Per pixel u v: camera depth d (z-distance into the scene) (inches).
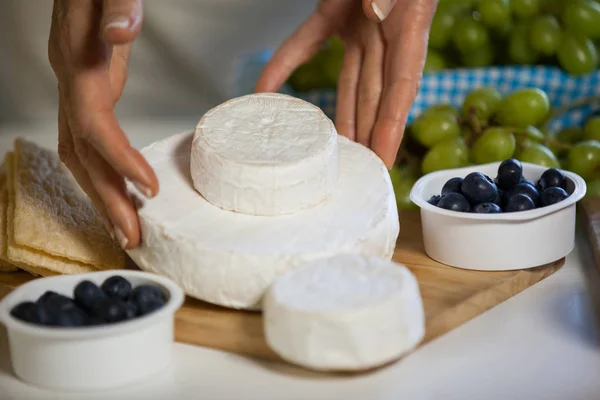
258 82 62.6
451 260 51.5
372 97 58.7
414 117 69.3
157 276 43.0
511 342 44.1
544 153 59.2
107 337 38.8
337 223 45.9
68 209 53.6
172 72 93.8
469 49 68.6
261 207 46.5
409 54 56.5
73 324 38.6
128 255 53.0
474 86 69.1
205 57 93.5
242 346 43.2
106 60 43.2
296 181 46.2
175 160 52.5
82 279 43.1
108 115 42.9
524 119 60.7
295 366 42.1
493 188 51.1
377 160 52.6
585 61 66.7
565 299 49.3
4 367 41.9
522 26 68.7
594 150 59.8
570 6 66.4
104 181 45.5
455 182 52.9
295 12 94.3
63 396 38.9
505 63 72.9
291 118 50.4
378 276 39.8
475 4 69.8
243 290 43.9
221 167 46.4
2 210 54.4
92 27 41.9
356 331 36.6
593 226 55.4
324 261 41.7
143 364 40.1
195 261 44.3
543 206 51.3
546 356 42.5
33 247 48.8
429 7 56.9
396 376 40.8
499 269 50.7
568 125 70.1
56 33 44.4
